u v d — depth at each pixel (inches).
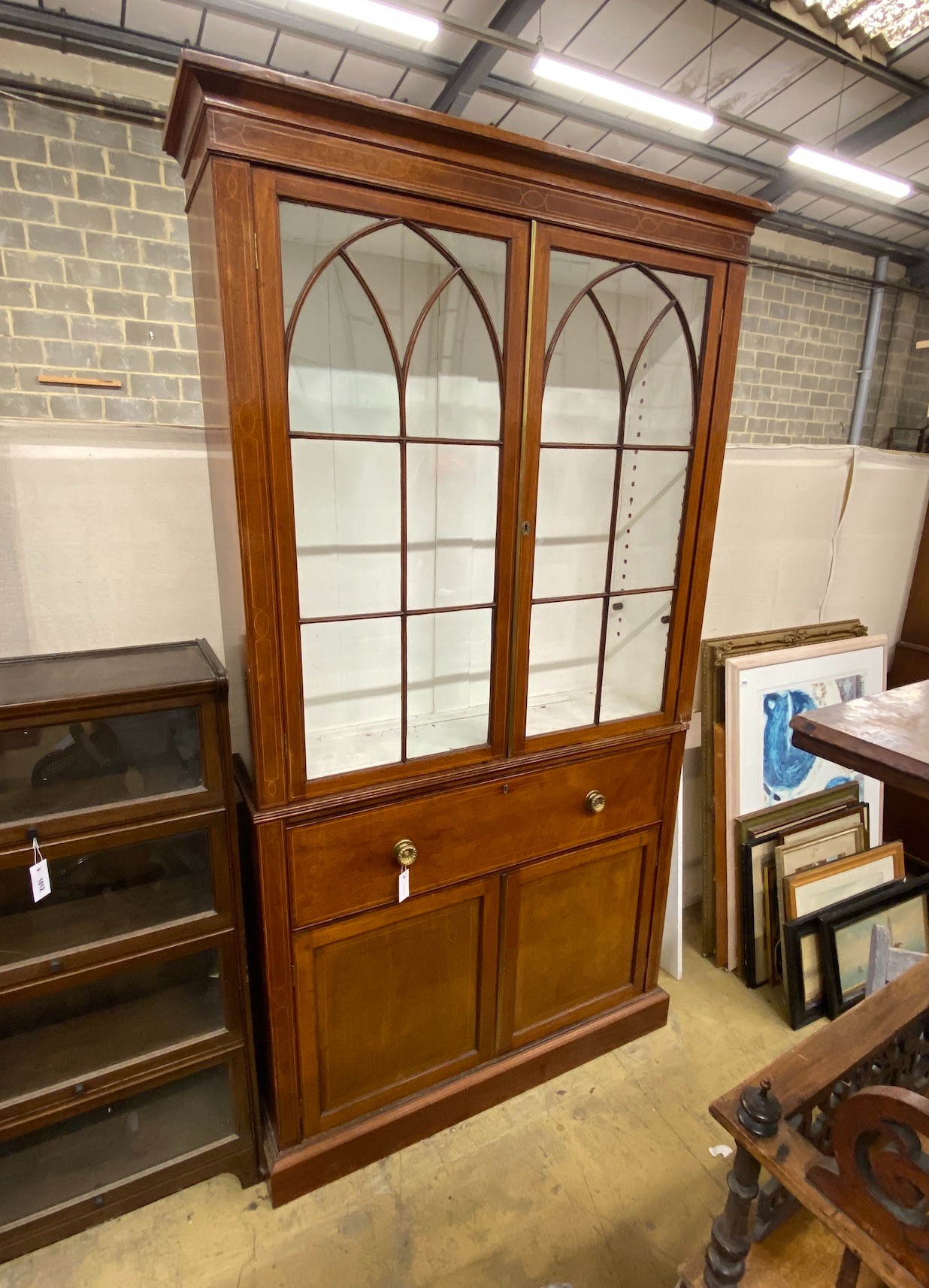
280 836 46.2
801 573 92.7
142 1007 51.8
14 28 54.7
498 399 48.9
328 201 38.3
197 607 58.2
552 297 52.7
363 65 66.3
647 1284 48.4
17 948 44.3
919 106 74.8
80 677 44.3
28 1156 50.8
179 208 61.4
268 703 43.7
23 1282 47.5
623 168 44.2
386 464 55.4
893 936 76.8
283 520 41.6
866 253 110.3
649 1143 58.7
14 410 57.9
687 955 83.8
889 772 20.2
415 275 50.2
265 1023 53.1
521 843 56.6
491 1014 60.0
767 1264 33.8
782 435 112.5
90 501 52.7
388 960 53.5
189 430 54.3
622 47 67.7
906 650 105.3
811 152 74.5
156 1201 53.1
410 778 49.9
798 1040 70.3
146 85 60.3
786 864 77.9
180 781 46.4
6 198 55.4
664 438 56.7
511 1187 54.9
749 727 81.0
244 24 58.9
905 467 97.2
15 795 43.8
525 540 49.4
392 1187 54.7
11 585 51.6
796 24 63.7
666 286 50.9
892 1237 25.1
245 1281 48.0
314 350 49.8
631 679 64.3
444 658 61.9
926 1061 39.4
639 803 62.5
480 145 40.6
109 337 60.4
